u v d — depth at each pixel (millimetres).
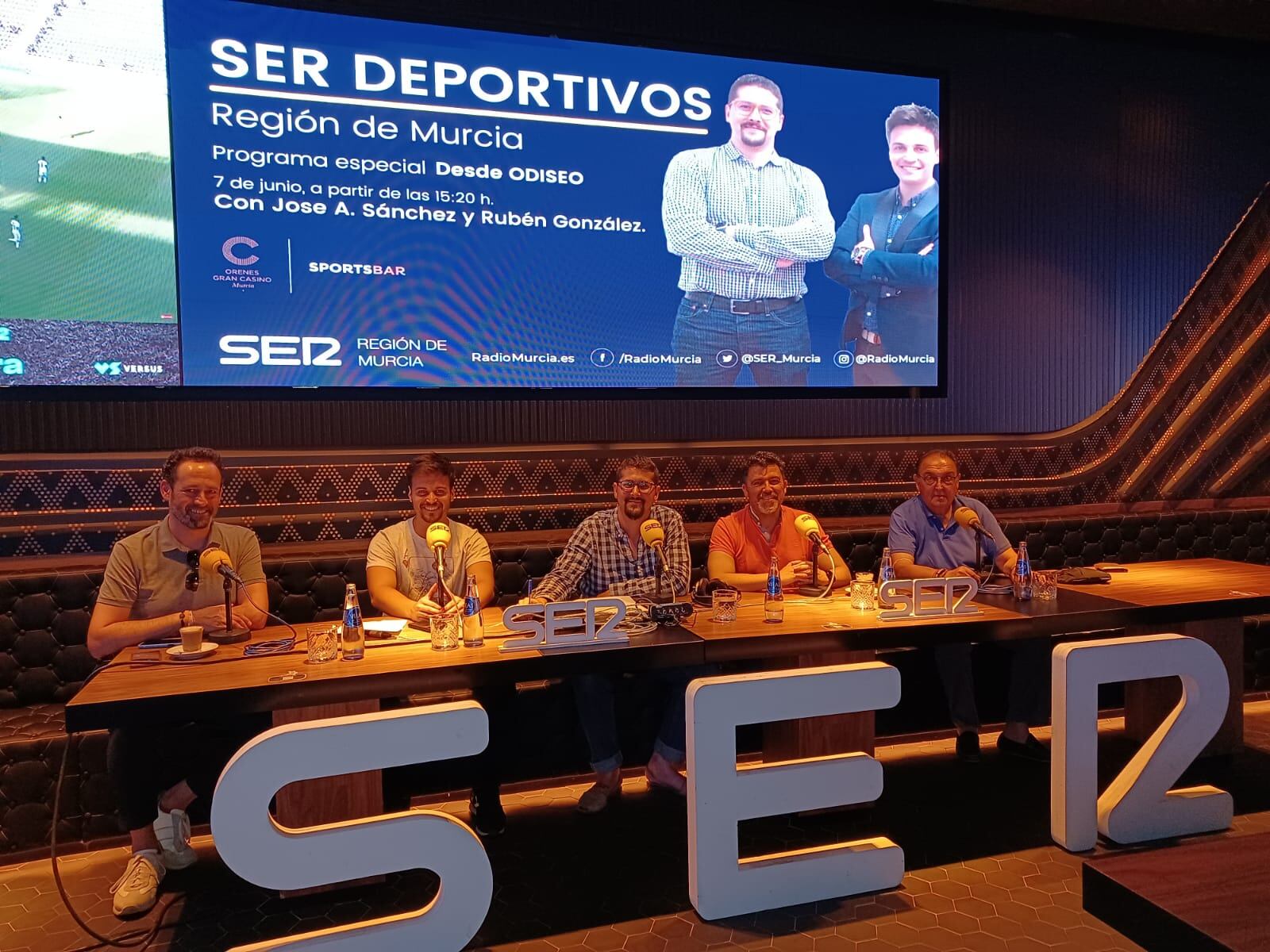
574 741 3109
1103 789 3002
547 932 2199
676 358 3842
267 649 2328
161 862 2449
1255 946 937
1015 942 2107
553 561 3506
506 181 3576
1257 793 2920
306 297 3357
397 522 3428
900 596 2686
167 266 3199
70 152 3070
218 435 3293
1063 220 4383
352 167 3389
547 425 3693
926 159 4129
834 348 4059
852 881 2336
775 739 2893
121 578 2547
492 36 3525
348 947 1948
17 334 3045
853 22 4043
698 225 3834
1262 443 4539
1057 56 4324
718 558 3215
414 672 2135
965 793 2990
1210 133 4566
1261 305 4574
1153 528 4332
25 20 2994
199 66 3199
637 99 3727
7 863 2588
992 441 4309
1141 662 2521
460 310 3543
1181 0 4102
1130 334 4504
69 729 1876
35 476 3076
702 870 2211
